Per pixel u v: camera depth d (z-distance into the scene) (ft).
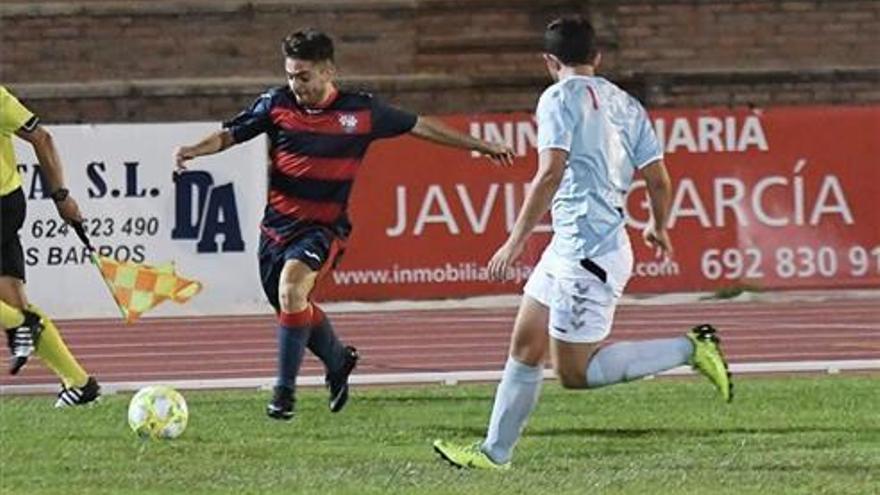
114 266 107.86
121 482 78.95
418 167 191.11
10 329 105.40
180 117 243.81
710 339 84.02
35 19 246.68
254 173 188.14
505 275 80.43
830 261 193.36
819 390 114.52
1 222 106.01
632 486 75.66
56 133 186.39
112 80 246.88
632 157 80.89
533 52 248.32
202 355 152.15
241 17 247.70
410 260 190.80
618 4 247.09
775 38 248.32
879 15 248.73
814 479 77.77
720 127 192.85
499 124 191.42
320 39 97.30
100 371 141.49
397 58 248.73
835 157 193.67
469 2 248.93
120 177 187.01
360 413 105.91
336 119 97.81
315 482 77.92
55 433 96.73
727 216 192.24
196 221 187.73
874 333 158.30
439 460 85.71
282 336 97.66
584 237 79.61
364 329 170.60
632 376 82.89
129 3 246.68
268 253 99.40
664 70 246.06
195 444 92.48
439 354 149.69
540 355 81.46
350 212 190.39
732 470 80.79
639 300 190.90
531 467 82.69
